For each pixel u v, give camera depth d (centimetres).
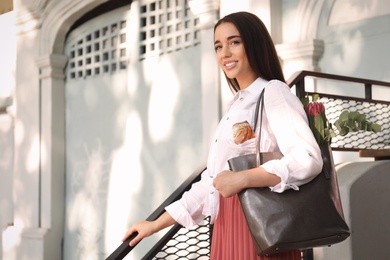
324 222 193
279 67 220
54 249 788
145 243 676
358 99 417
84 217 773
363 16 521
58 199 796
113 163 740
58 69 801
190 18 653
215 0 591
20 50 838
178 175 657
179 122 658
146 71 699
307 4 548
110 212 739
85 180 776
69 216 794
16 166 836
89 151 774
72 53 806
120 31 741
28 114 823
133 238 233
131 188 711
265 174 193
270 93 205
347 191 337
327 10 543
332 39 539
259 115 208
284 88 207
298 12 553
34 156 812
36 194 805
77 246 779
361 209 341
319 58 546
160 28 688
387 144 492
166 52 677
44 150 802
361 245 338
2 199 909
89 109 777
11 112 882
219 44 221
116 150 738
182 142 654
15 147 839
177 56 664
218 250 219
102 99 761
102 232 748
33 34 821
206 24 600
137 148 705
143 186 697
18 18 830
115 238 731
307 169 192
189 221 233
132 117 711
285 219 190
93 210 761
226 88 587
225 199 216
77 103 794
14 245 823
